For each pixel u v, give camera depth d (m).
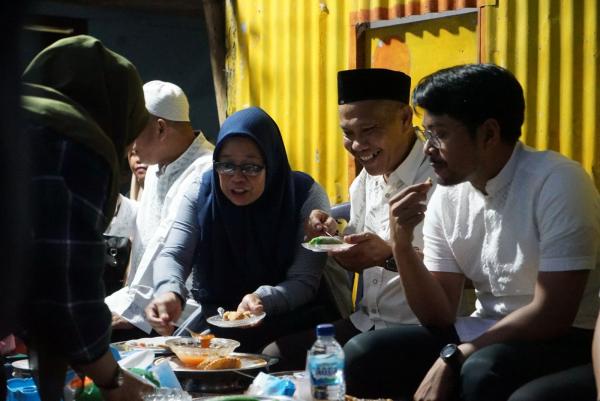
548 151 4.08
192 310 5.60
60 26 10.02
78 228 3.11
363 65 6.88
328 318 5.34
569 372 3.57
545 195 3.93
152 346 4.87
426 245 4.48
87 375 3.33
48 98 3.21
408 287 4.31
